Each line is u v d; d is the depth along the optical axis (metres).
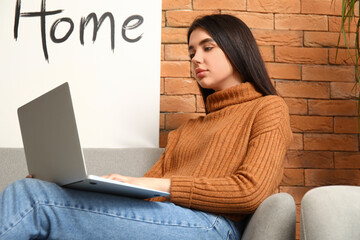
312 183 1.92
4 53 1.88
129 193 0.99
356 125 1.96
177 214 1.06
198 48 1.47
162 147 1.92
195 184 1.09
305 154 1.93
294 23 1.99
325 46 1.99
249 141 1.23
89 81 1.88
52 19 1.92
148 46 1.91
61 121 0.94
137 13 1.93
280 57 1.97
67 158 0.93
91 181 0.89
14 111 1.85
